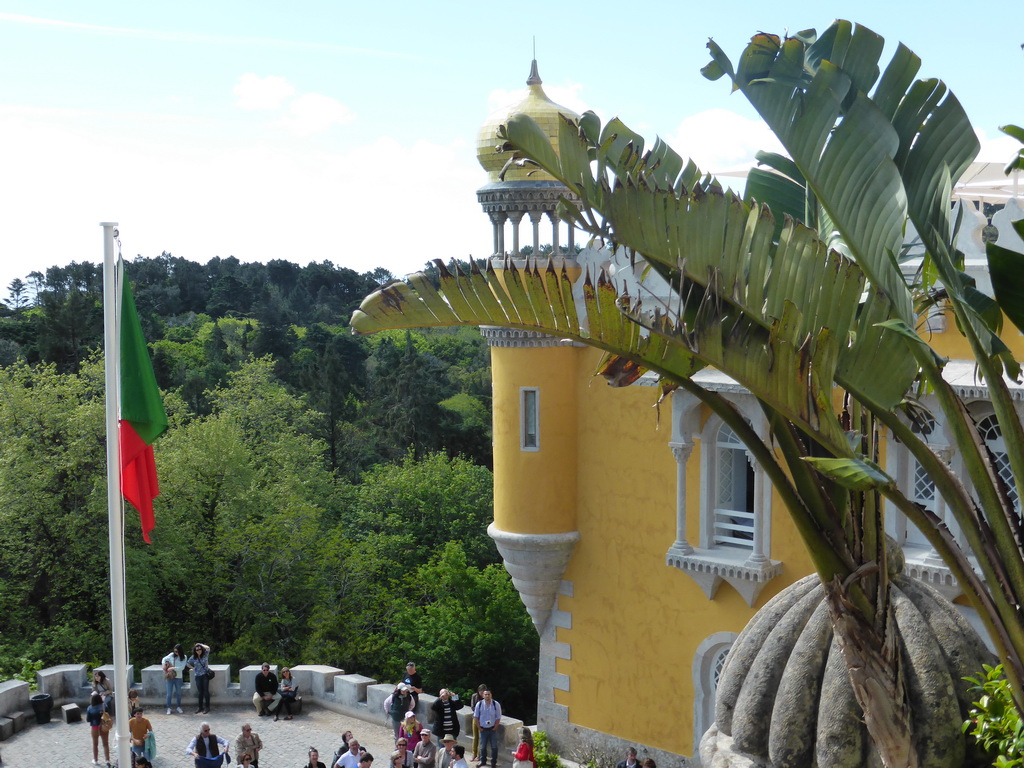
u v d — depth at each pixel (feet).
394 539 175.83
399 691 77.56
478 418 249.75
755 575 66.69
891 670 27.25
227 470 157.07
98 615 142.00
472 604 148.05
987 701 28.63
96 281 348.59
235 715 83.20
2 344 230.07
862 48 25.95
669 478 72.69
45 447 139.54
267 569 154.92
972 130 25.77
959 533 58.59
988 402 56.95
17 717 78.38
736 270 23.80
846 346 24.94
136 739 71.92
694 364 25.53
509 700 146.30
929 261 31.63
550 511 77.25
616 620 76.13
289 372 278.05
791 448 27.12
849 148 24.36
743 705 33.22
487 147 75.41
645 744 75.00
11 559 134.10
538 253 74.54
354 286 474.49
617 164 24.88
